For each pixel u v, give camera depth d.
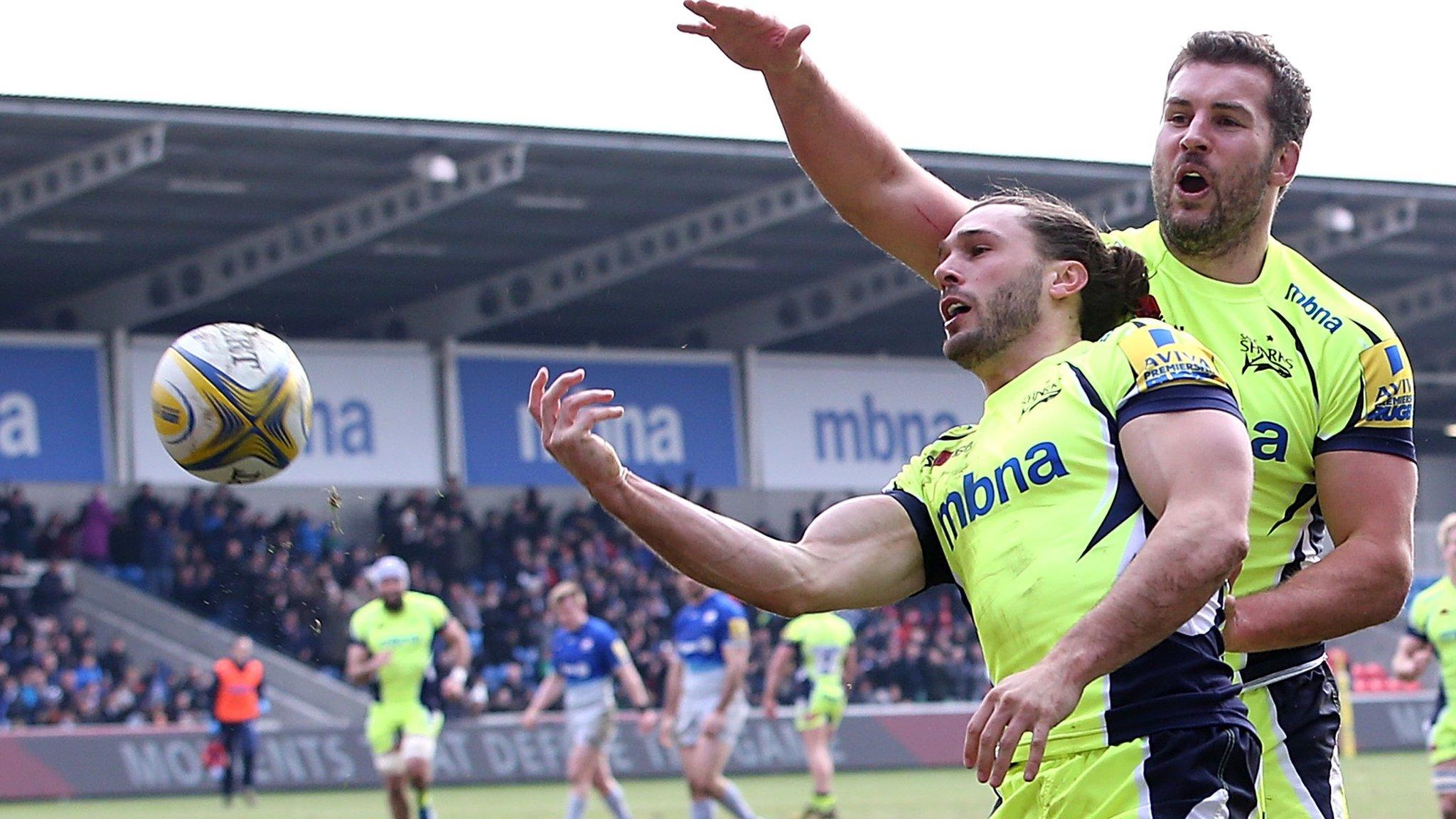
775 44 6.29
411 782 19.80
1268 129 5.99
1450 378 57.94
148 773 31.05
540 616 42.56
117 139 34.75
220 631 41.50
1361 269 49.53
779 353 51.09
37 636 37.31
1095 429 4.81
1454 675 16.31
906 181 6.59
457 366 46.44
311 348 44.75
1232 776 4.72
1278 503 6.06
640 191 41.03
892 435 50.06
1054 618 4.77
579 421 4.92
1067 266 5.09
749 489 48.66
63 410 42.28
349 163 37.44
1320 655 6.17
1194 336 6.11
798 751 35.06
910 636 43.66
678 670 19.88
